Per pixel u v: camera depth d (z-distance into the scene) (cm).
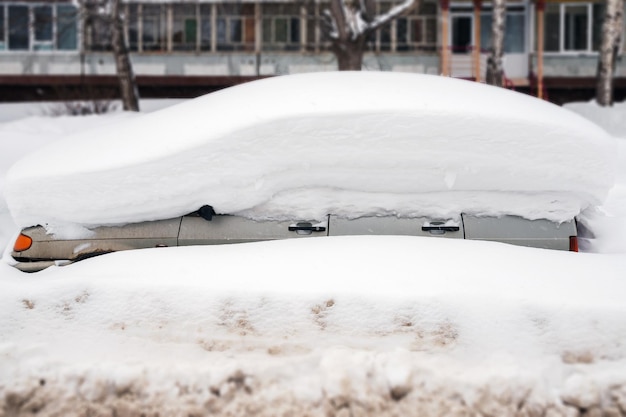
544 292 404
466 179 471
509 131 459
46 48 2950
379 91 475
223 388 378
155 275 430
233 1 2920
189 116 494
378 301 404
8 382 389
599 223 563
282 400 373
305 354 392
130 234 487
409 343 394
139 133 500
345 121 457
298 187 479
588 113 2131
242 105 478
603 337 388
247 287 416
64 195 484
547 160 465
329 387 374
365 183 475
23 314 423
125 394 382
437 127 457
